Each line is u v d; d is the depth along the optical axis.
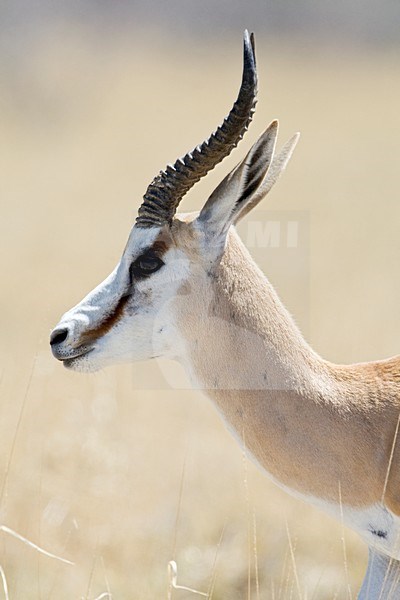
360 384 21.81
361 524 21.56
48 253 61.38
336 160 85.00
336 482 21.31
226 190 21.53
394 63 126.38
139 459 35.75
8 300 51.69
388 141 92.00
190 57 134.00
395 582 22.44
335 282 51.16
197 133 96.69
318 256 56.66
